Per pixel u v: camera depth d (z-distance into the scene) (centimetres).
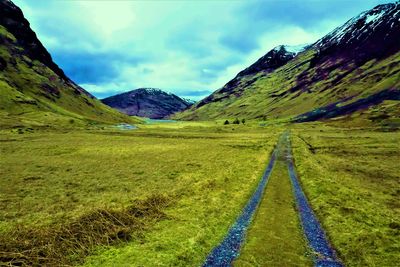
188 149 9462
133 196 3747
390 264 1947
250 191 3894
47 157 7294
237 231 2502
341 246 2231
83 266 1853
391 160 7094
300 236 2438
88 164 6372
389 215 2977
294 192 3938
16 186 4319
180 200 3341
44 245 2097
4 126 17650
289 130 19962
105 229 2405
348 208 3036
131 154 8075
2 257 1912
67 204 3441
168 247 2114
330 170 5872
